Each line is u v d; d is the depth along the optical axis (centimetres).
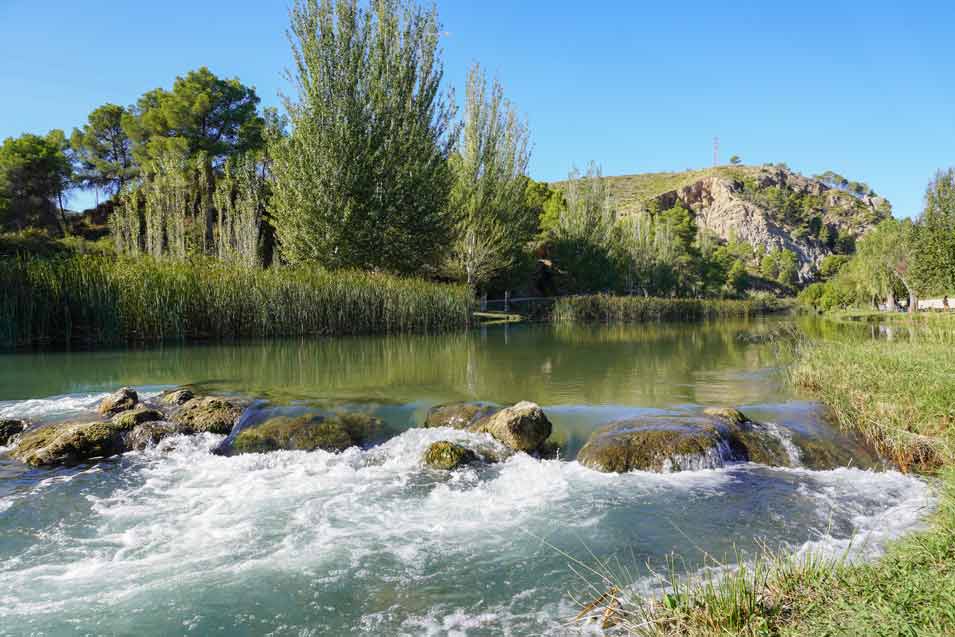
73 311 1547
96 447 714
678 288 7075
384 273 2488
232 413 827
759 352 1747
